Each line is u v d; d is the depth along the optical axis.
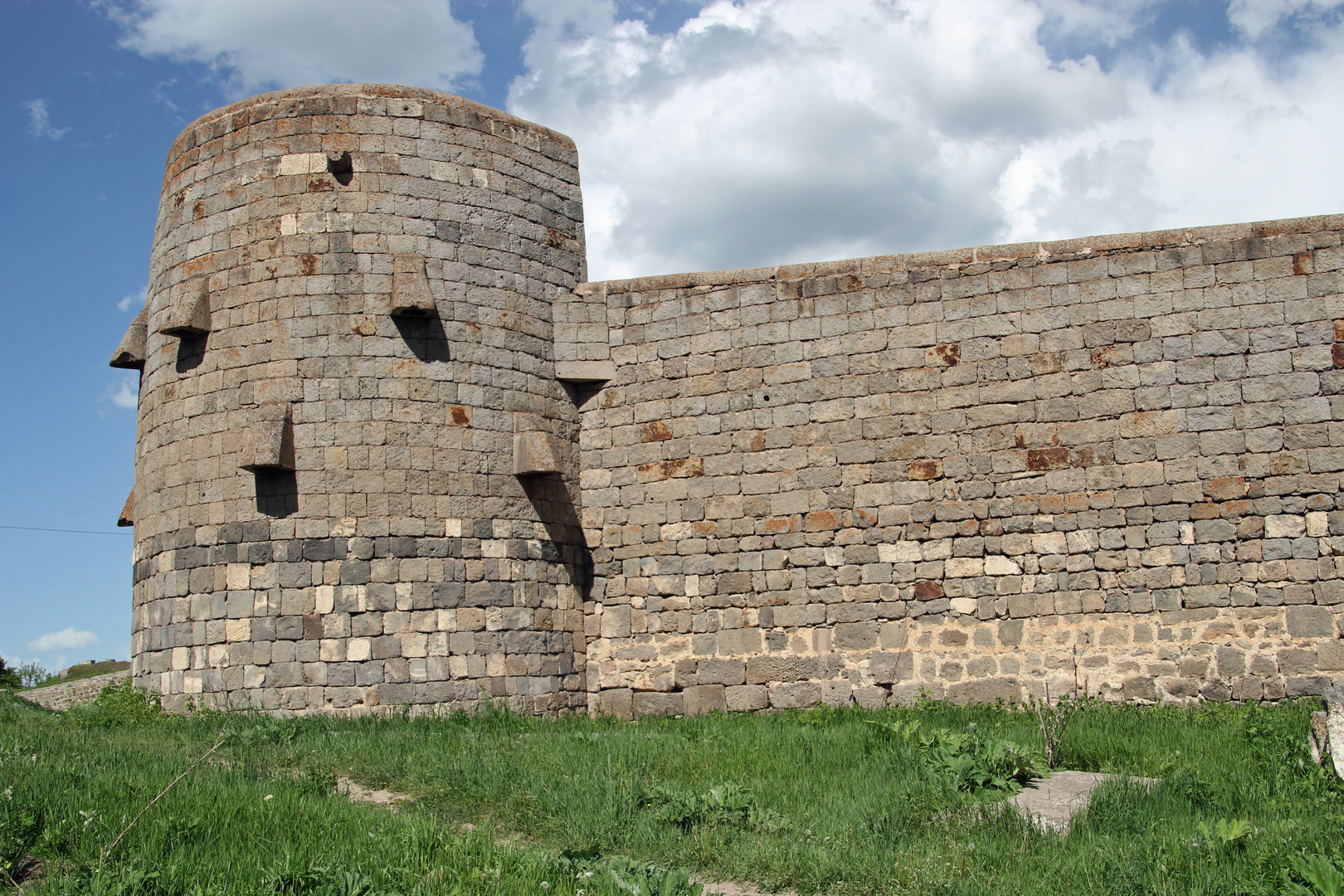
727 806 9.13
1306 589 14.19
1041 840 8.11
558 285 17.28
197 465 15.68
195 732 13.05
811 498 16.03
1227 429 14.71
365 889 6.89
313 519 15.12
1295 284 14.77
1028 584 15.06
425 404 15.71
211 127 16.64
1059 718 12.55
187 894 6.71
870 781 9.84
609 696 16.34
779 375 16.44
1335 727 9.55
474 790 10.07
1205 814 8.85
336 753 11.72
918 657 15.27
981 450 15.49
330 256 15.80
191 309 15.78
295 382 15.45
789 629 15.82
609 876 7.18
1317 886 6.78
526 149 17.28
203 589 15.27
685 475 16.59
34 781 8.65
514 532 16.02
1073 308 15.45
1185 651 14.40
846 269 16.41
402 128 16.34
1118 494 14.94
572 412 17.14
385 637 14.98
